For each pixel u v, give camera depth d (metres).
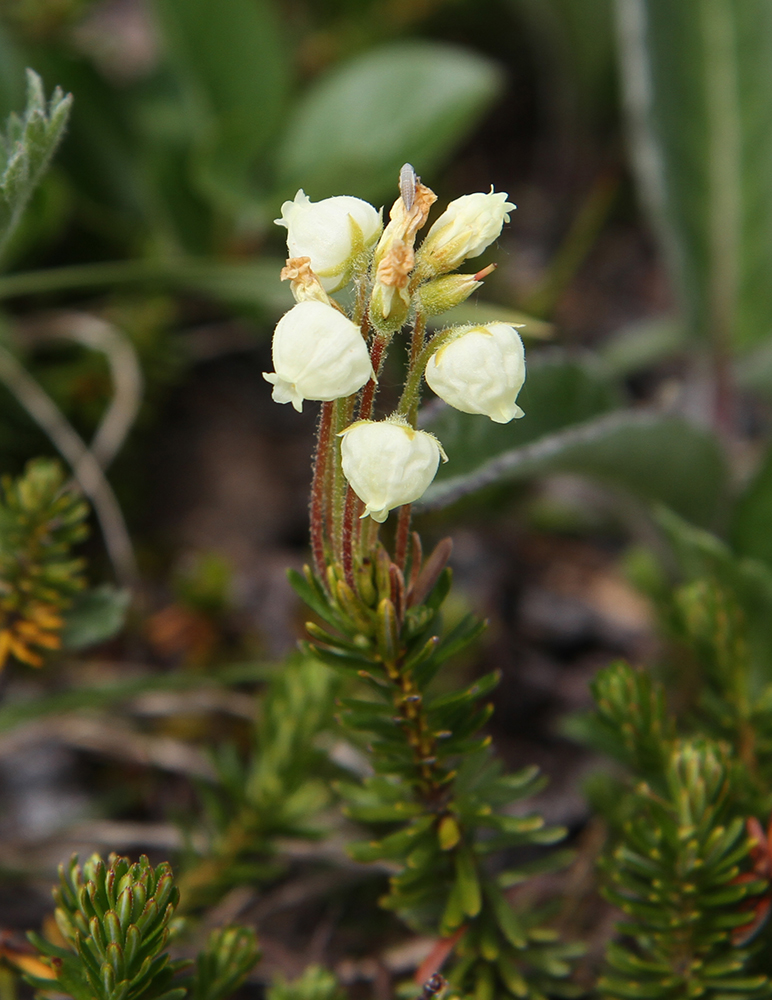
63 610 0.19
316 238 0.15
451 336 0.15
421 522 0.27
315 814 0.20
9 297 0.29
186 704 0.23
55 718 0.22
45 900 0.21
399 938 0.20
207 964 0.17
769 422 0.31
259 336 0.31
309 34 0.36
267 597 0.27
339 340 0.15
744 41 0.26
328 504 0.17
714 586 0.19
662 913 0.17
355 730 0.17
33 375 0.27
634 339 0.29
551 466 0.20
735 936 0.17
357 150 0.29
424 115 0.29
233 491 0.29
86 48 0.33
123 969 0.16
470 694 0.17
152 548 0.27
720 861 0.17
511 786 0.17
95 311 0.29
